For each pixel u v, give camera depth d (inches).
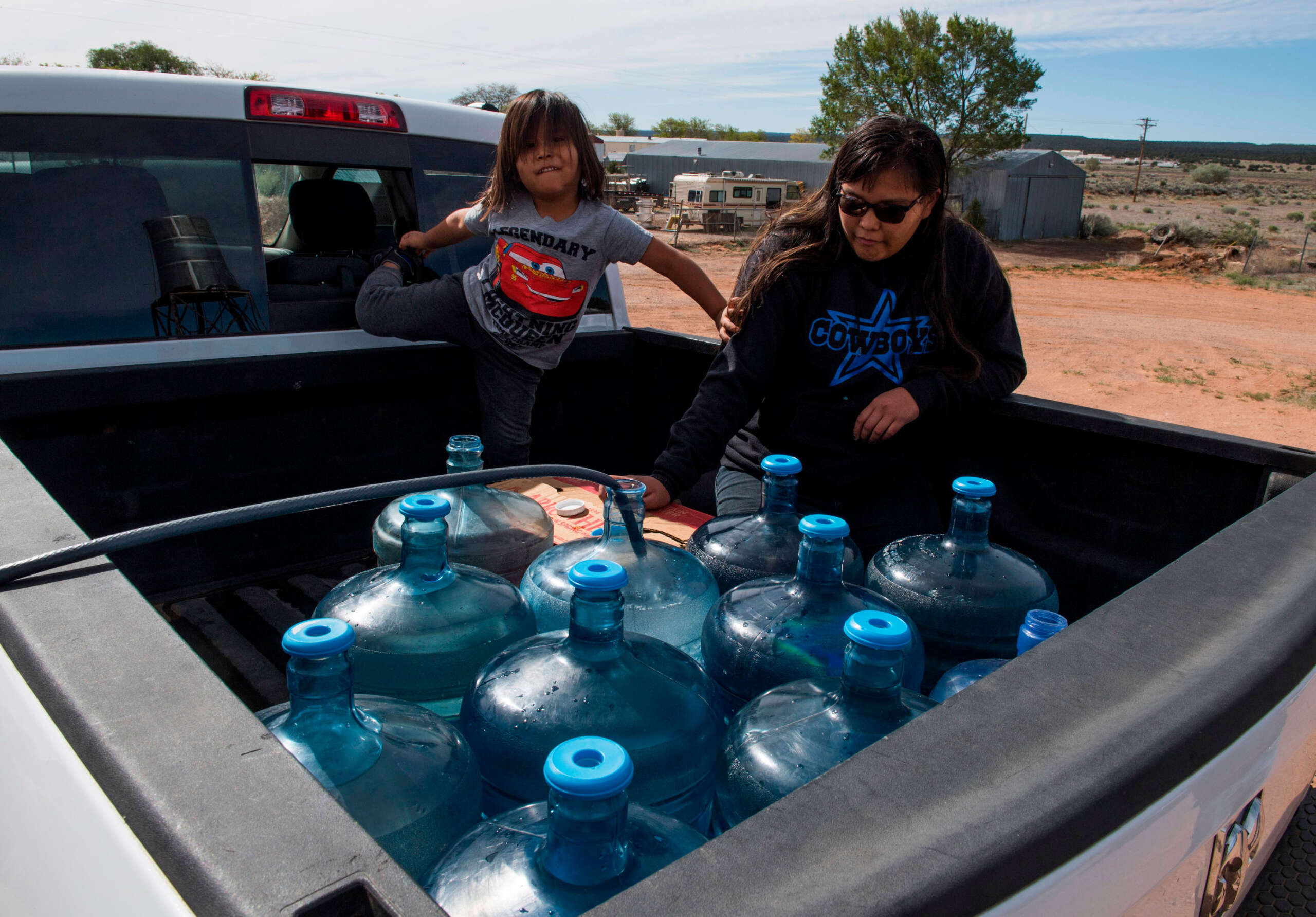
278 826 22.7
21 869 29.8
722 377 85.6
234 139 86.4
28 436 74.7
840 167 81.4
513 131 88.3
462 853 32.3
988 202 1599.4
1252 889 45.2
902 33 1590.8
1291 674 35.0
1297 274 1170.6
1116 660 33.6
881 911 21.5
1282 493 53.5
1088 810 26.0
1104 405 491.2
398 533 63.1
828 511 86.7
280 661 71.5
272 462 87.3
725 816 40.1
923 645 57.5
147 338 82.0
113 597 34.1
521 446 101.0
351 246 103.4
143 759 25.1
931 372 85.4
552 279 93.1
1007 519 86.2
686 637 54.3
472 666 46.8
